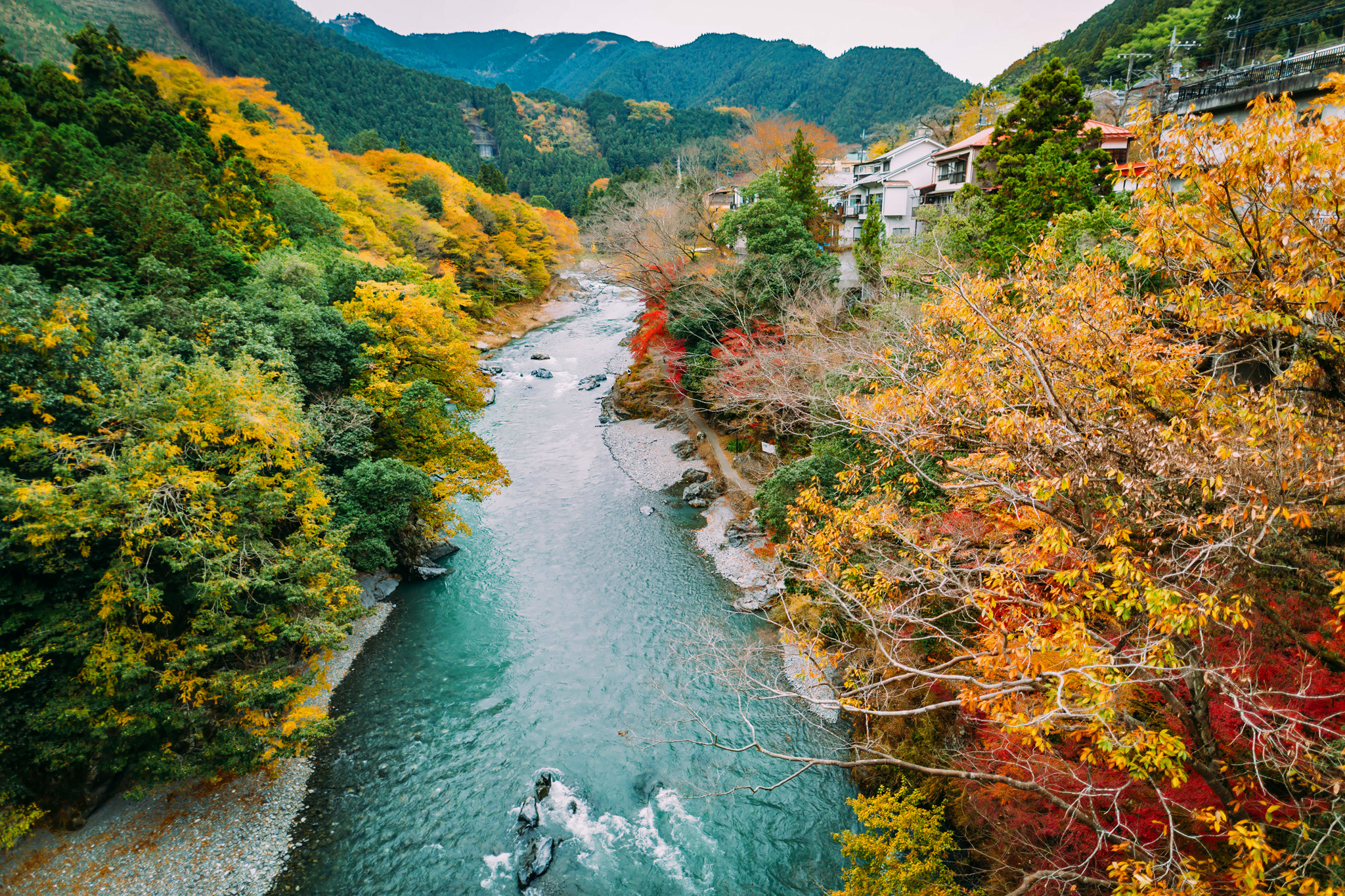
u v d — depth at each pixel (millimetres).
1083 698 7883
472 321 43531
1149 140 8305
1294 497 7645
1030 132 27797
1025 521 9617
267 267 28812
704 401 36219
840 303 28094
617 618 23422
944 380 10359
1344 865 6730
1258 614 9555
